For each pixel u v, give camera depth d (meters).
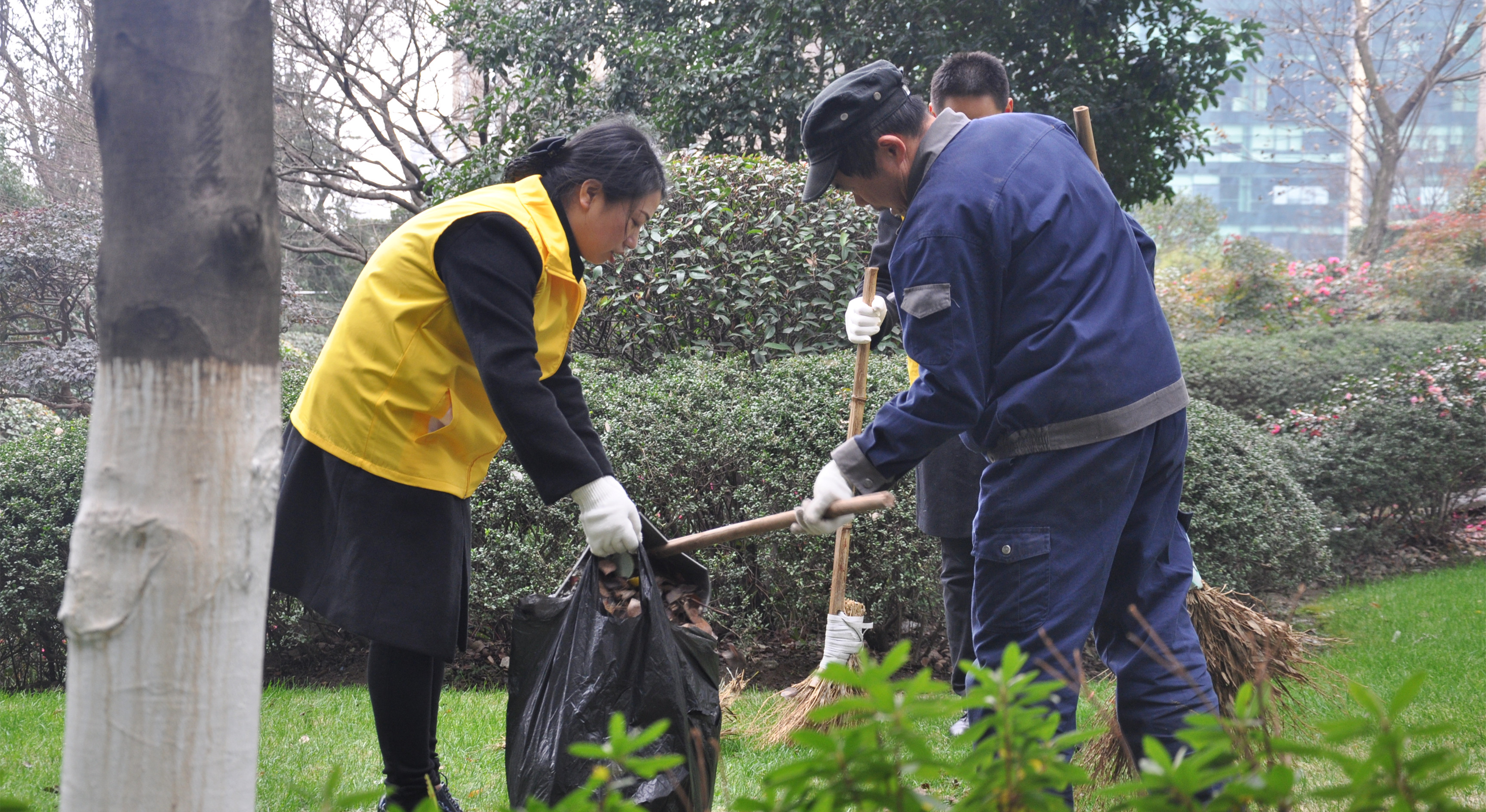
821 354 5.49
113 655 1.03
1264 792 0.78
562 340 2.31
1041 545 1.98
